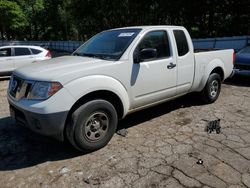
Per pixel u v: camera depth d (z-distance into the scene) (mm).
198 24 26422
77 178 3197
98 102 3707
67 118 3535
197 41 16391
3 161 3639
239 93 7113
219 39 15219
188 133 4422
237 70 8391
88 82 3568
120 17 36531
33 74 3578
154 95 4555
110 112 3881
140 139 4223
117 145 4023
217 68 6062
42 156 3758
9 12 37531
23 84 3600
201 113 5430
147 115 5348
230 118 5121
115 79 3900
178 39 4949
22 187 3057
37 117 3338
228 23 24625
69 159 3652
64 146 4043
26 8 49594
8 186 3078
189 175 3188
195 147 3902
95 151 3846
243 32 23516
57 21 50812
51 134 3430
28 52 11102
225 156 3621
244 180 3068
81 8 38594
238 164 3414
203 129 4582
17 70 4070
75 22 45125
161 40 4648
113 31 4852
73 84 3445
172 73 4781
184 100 6332
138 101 4332
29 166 3500
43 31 55344
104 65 3785
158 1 28094
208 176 3158
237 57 8461
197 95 6035
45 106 3291
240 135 4312
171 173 3236
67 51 35000
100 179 3158
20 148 4016
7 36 56750
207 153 3715
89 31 42156
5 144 4160
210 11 24453
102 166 3441
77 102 3629
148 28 4484
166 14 28891
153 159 3580
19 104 3549
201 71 5523
